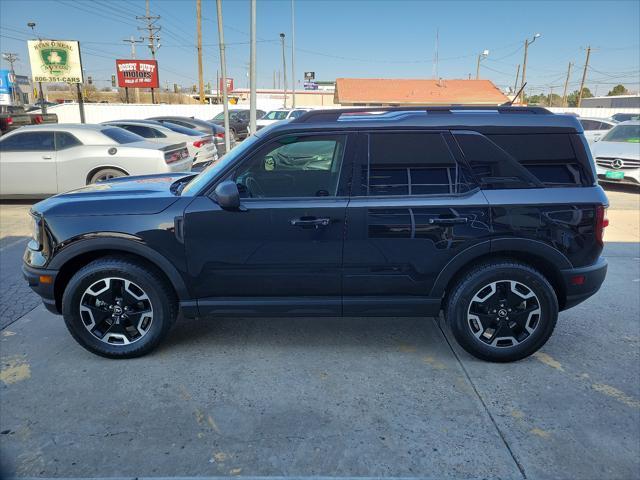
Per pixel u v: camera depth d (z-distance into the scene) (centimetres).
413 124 346
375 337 405
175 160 959
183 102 6731
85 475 250
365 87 5269
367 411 304
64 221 345
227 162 361
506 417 299
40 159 902
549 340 400
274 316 362
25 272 362
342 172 345
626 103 6291
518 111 359
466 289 348
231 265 348
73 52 2264
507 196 341
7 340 397
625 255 640
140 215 343
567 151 346
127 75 3681
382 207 339
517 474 253
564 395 322
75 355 373
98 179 907
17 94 5031
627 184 1230
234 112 2602
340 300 355
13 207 943
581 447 272
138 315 360
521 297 351
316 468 256
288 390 327
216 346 388
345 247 344
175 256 345
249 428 288
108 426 289
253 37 1398
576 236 344
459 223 340
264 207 341
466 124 346
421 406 310
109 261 352
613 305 473
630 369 356
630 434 283
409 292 354
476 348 357
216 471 254
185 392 324
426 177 345
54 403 311
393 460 262
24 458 262
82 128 928
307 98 6544
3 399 314
